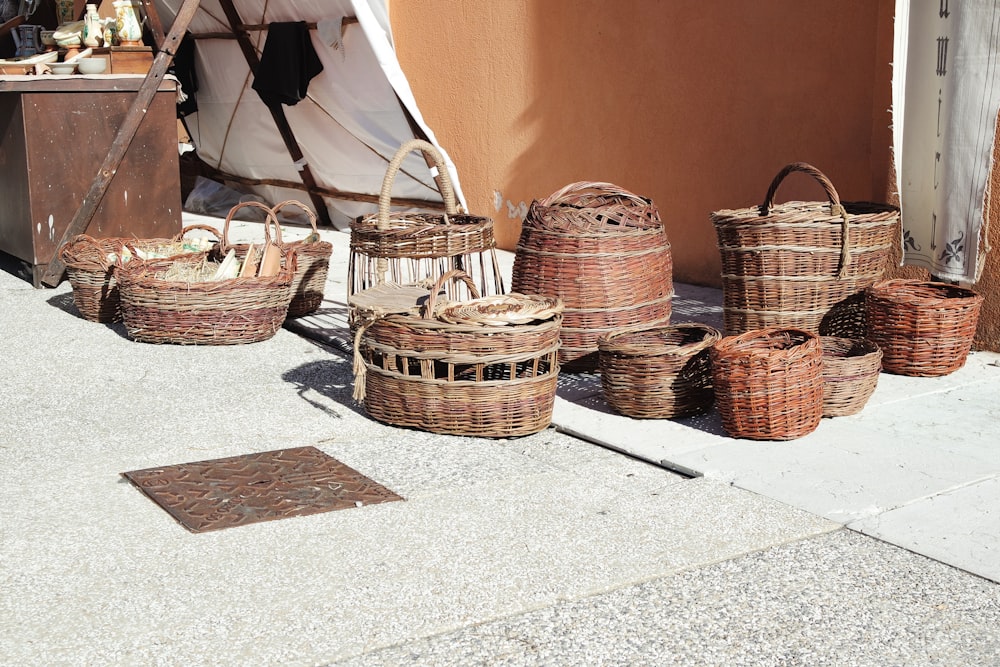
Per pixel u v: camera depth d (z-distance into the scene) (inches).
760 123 287.6
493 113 370.6
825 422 189.8
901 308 212.2
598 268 213.8
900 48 219.8
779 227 219.8
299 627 122.8
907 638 119.4
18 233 327.6
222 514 154.3
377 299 198.7
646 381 190.5
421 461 176.1
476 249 222.2
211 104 461.4
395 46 409.4
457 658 116.3
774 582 132.3
